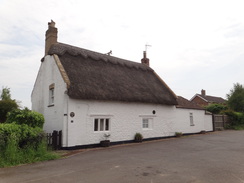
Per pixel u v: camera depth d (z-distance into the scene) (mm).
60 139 11562
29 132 9023
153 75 20406
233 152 10188
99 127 13297
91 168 7238
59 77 12852
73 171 6863
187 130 19938
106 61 16422
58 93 12828
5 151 8031
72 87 11758
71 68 13188
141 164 7812
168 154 9859
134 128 15109
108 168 7230
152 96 16266
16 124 9477
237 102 33750
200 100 49906
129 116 14875
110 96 13188
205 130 22562
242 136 17406
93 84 13094
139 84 16703
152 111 16609
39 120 10742
